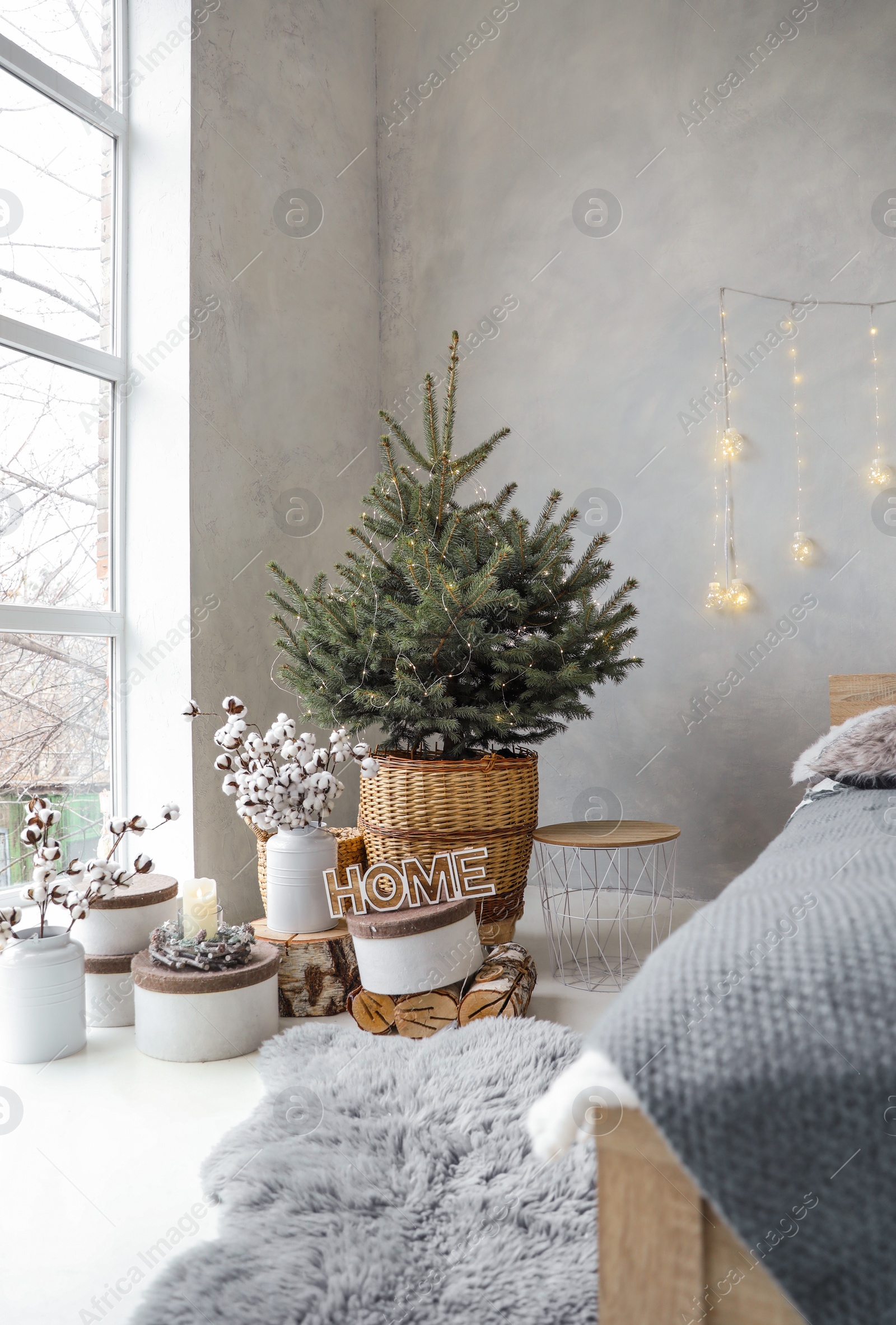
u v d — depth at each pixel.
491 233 3.68
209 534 2.81
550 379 3.55
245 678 2.96
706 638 3.23
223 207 2.90
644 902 3.26
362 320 3.76
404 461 3.85
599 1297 0.78
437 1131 1.54
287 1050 1.96
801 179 3.10
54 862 2.06
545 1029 1.91
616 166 3.43
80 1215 1.38
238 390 2.97
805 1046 0.75
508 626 2.62
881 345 2.98
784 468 3.11
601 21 3.46
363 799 2.58
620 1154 0.77
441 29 3.79
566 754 3.47
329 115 3.55
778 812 3.11
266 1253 1.22
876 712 2.30
